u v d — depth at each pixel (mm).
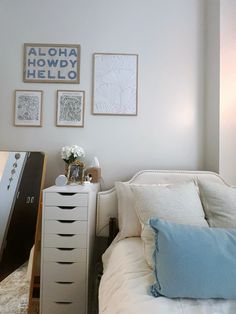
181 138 2076
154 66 2080
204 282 942
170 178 1889
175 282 950
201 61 2074
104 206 1884
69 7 2070
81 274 1574
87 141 2064
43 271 1573
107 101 2064
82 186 1744
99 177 1962
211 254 988
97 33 2070
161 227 1082
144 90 2080
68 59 2062
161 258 1014
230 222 1358
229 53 1899
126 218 1660
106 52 2068
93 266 1817
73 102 2059
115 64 2068
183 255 982
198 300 948
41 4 2064
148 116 2080
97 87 2061
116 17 2076
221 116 1900
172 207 1384
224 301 950
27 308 1694
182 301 939
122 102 2066
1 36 2055
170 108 2074
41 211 1724
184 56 2076
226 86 1900
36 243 1770
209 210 1456
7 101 2057
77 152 1917
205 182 1566
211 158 2014
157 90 2082
